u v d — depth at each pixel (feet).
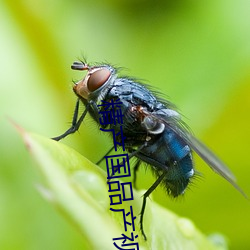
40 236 0.44
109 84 0.43
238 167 0.46
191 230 0.42
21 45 0.46
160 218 0.41
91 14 0.47
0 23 0.46
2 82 0.45
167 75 0.47
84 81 0.43
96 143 0.45
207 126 0.46
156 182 0.43
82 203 0.37
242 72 0.46
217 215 0.45
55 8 0.47
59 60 0.46
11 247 0.43
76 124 0.43
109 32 0.47
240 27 0.47
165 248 0.41
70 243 0.44
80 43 0.47
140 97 0.43
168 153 0.43
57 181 0.37
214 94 0.46
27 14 0.46
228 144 0.46
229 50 0.46
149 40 0.47
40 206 0.44
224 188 0.45
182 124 0.44
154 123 0.43
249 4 0.47
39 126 0.45
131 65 0.47
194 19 0.47
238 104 0.46
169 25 0.47
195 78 0.46
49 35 0.46
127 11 0.48
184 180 0.44
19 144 0.44
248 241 0.46
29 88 0.45
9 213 0.44
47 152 0.38
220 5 0.47
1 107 0.45
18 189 0.44
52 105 0.46
